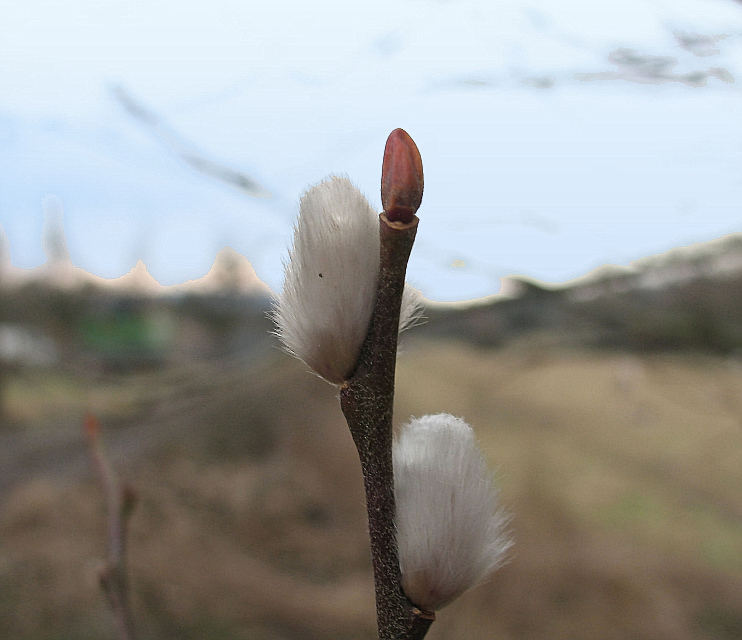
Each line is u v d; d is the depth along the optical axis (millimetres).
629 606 898
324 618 940
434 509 133
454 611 932
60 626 847
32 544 930
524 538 973
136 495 214
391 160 122
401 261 126
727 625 885
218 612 919
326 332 129
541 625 898
